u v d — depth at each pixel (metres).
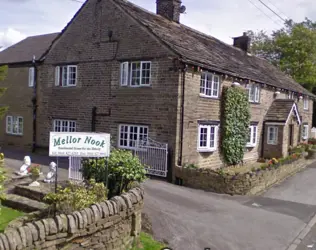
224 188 13.53
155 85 15.97
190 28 22.11
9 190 10.59
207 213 10.77
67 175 14.23
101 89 18.02
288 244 8.80
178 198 12.17
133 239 7.46
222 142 18.30
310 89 41.44
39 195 9.81
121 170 8.19
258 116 22.39
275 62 43.78
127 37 16.97
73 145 7.46
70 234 5.82
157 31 16.39
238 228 9.67
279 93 25.28
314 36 41.06
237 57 23.34
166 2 20.47
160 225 9.23
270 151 22.95
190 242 8.38
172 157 15.20
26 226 5.41
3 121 23.45
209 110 17.23
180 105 15.35
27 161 12.21
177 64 15.16
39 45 24.45
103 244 6.54
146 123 16.25
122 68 17.22
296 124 25.61
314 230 10.00
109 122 17.66
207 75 17.12
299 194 14.27
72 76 19.58
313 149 25.67
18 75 22.44
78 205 6.57
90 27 18.50
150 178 15.35
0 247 4.82
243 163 20.55
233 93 18.53
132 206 7.34
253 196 13.54
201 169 14.20
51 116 20.39
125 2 18.05
